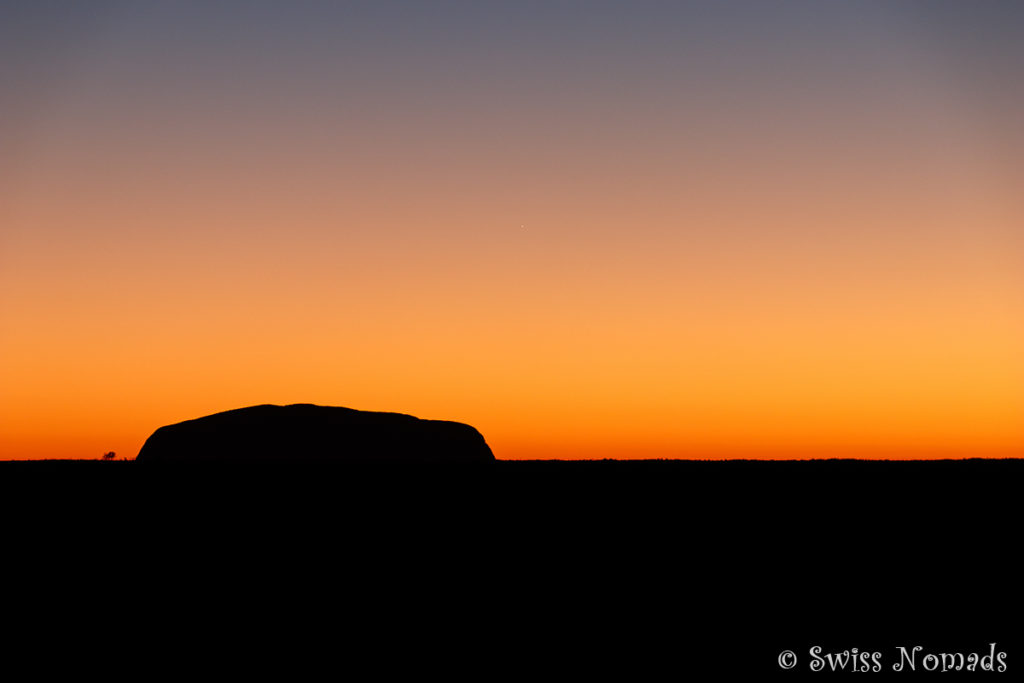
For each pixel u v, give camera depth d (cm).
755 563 2855
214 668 1727
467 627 2055
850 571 2725
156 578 2589
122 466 7488
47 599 2308
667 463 8088
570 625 2069
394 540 3341
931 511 4197
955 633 2006
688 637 1967
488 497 4975
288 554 3012
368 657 1808
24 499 4591
